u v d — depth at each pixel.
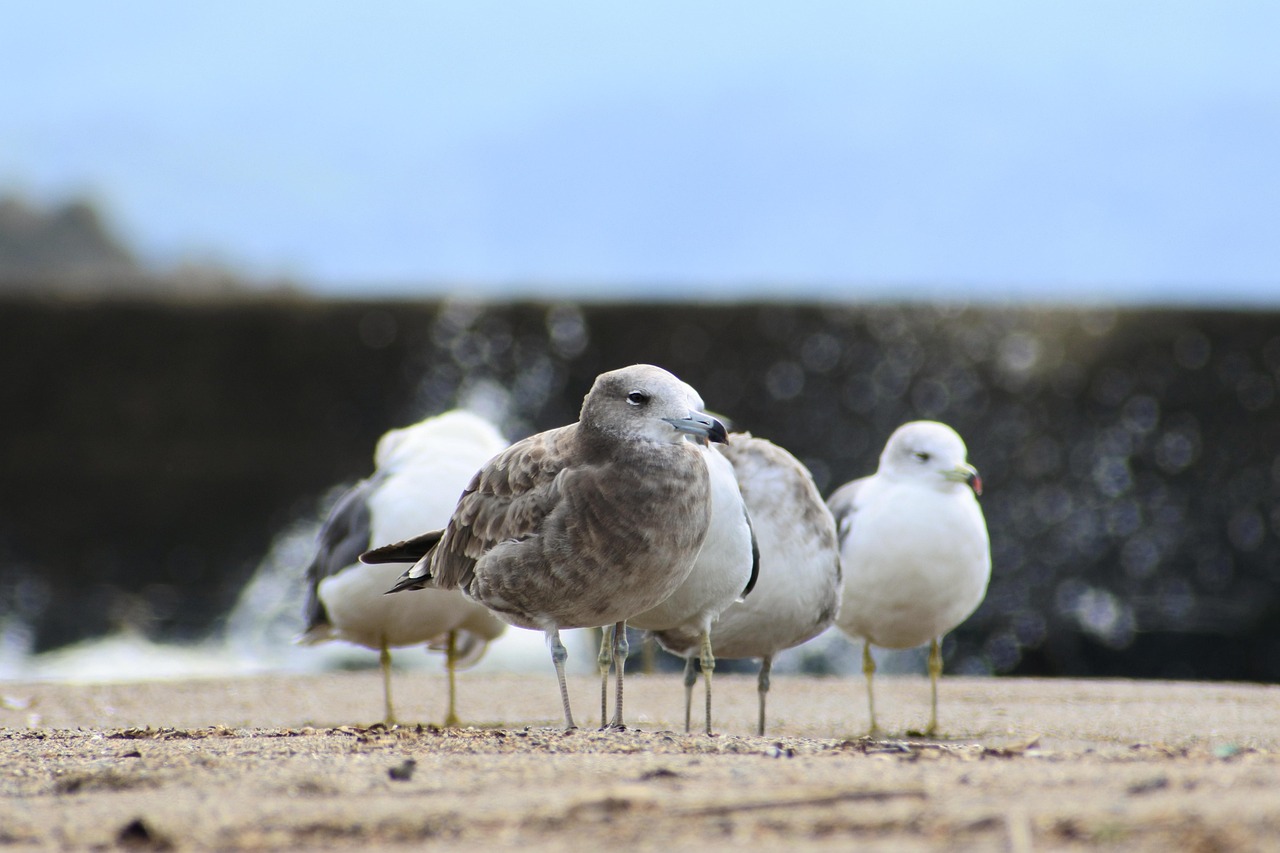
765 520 9.22
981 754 6.54
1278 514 23.91
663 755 6.55
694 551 7.86
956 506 10.57
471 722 11.44
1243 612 23.55
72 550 25.48
